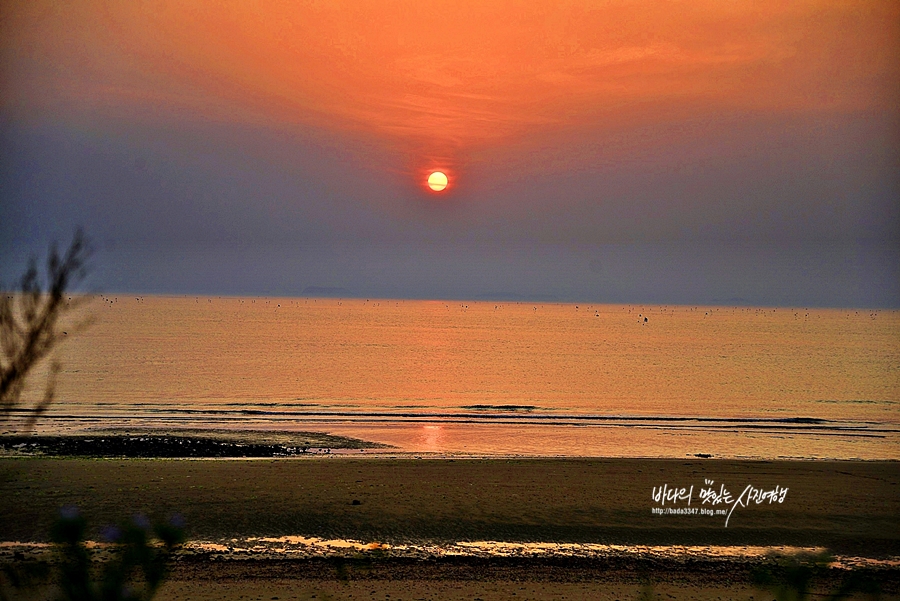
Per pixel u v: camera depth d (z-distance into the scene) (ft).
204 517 47.73
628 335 483.10
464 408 133.49
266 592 36.01
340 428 104.47
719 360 280.10
